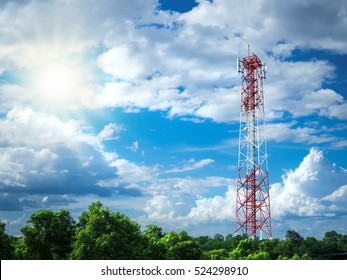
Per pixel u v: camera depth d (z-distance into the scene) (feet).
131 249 325.01
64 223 341.21
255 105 619.67
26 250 316.60
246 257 480.23
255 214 585.63
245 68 636.48
